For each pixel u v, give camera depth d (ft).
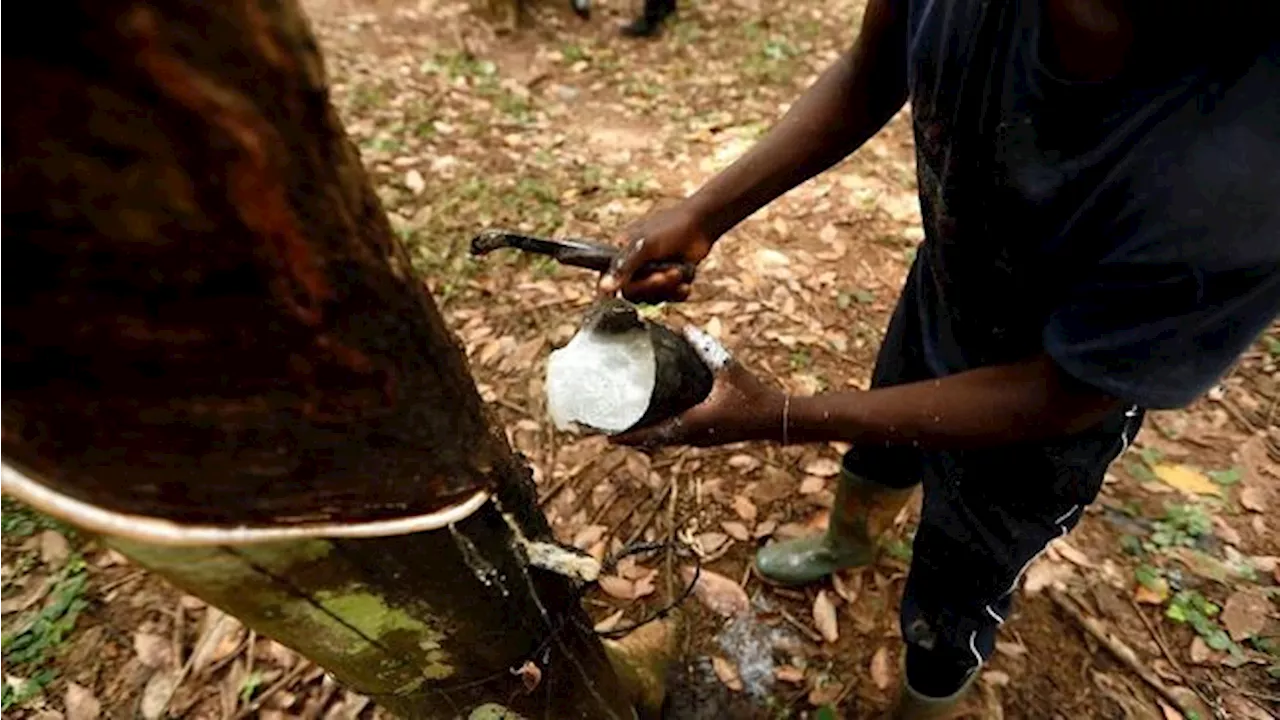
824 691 7.20
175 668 7.11
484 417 2.83
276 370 1.92
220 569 2.38
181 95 1.38
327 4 16.72
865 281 10.92
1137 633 7.55
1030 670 7.30
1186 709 7.06
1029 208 3.50
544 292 10.62
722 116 14.57
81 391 1.73
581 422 3.79
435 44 16.03
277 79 1.51
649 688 6.57
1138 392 3.36
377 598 2.92
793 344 10.01
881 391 3.92
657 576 7.84
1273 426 9.26
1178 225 2.98
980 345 4.54
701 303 10.46
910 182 12.64
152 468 1.96
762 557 7.85
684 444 3.97
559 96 15.03
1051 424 3.71
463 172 12.62
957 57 3.49
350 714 6.81
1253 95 2.78
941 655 5.93
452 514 2.80
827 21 17.93
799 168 4.95
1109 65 2.95
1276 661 7.36
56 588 7.56
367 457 2.34
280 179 1.61
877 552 7.93
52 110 1.28
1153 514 8.41
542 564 3.60
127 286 1.58
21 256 1.45
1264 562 8.07
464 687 3.84
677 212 4.86
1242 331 3.22
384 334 2.11
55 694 6.97
